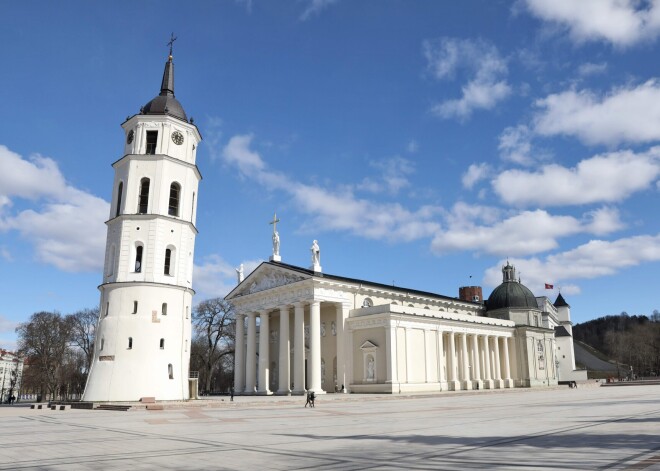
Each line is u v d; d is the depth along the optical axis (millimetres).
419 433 19156
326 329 71312
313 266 65375
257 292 72562
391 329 62812
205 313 93562
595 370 157875
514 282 94188
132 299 46750
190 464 12820
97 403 40656
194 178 53312
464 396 56125
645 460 11602
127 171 50188
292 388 73438
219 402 41156
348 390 65000
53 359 87938
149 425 24484
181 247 50188
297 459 13375
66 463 13156
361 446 15812
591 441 15352
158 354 46312
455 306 86312
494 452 13844
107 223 51031
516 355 85438
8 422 27078
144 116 51250
